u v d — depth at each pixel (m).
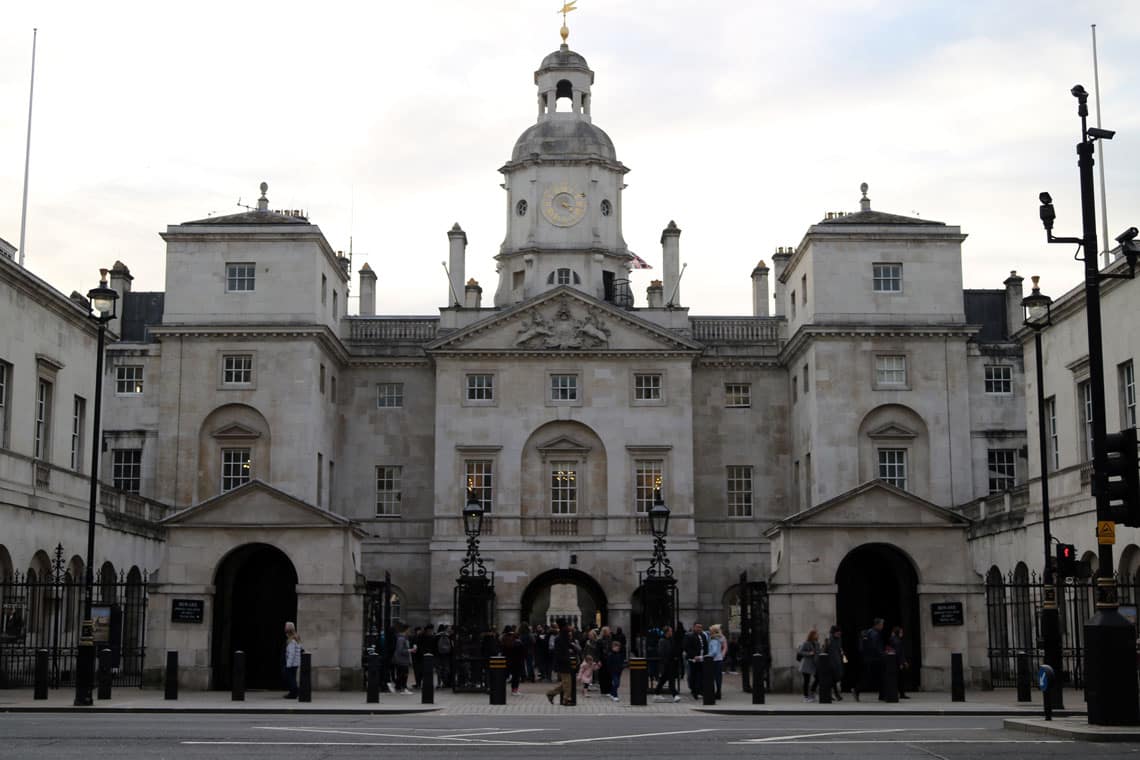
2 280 44.19
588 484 67.69
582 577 68.94
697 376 71.88
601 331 68.50
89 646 32.78
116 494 54.91
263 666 42.16
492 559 66.19
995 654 46.81
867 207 68.69
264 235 66.19
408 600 69.00
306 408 64.94
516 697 41.19
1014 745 21.53
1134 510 22.86
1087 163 24.12
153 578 40.94
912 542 41.03
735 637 63.00
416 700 37.06
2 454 43.16
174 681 35.06
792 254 74.62
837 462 64.50
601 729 25.77
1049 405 50.72
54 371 48.88
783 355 70.69
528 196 77.25
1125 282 43.81
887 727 26.45
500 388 68.12
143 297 73.81
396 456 70.69
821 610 40.72
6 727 24.33
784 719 29.77
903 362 65.56
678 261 76.12
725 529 70.38
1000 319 73.62
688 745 22.00
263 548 42.25
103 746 20.77
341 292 72.44
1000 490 65.44
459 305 73.06
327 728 25.28
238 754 19.81
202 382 65.44
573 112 78.94
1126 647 22.89
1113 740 21.84
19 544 43.75
